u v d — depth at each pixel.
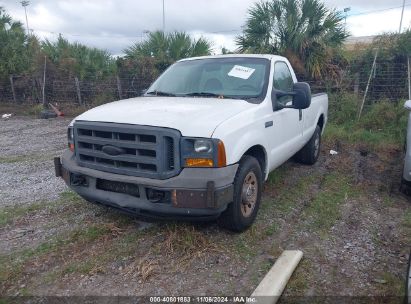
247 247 3.89
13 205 5.11
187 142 3.48
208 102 4.27
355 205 5.08
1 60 16.92
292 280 3.33
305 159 6.79
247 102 4.37
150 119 3.64
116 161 3.78
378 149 8.07
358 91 10.73
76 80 15.47
